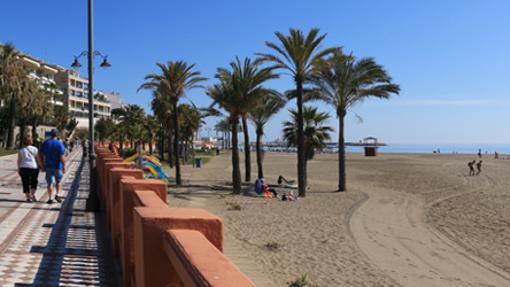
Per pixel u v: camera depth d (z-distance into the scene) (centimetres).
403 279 885
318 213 1681
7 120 5141
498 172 4259
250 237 1209
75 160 3256
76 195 1225
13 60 4619
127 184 426
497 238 1299
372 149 9362
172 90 2767
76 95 10612
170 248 222
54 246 618
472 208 1892
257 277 833
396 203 2030
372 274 905
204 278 155
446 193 2464
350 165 5503
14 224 761
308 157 3025
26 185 1035
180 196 2109
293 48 2317
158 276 244
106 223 776
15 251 579
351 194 2392
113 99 14300
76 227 766
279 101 2817
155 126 6419
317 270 916
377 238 1259
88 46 1063
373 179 3438
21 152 1031
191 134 5947
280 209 1769
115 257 566
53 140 1042
